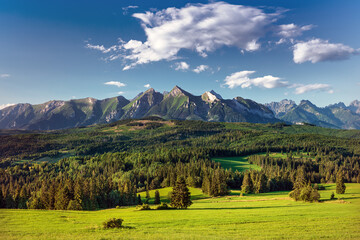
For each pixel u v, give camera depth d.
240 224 48.75
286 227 45.56
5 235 36.78
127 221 53.16
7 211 62.19
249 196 119.69
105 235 36.81
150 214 64.62
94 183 123.56
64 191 96.12
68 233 38.69
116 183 161.00
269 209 71.38
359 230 42.34
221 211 69.19
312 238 37.34
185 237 35.66
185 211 70.69
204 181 133.38
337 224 47.28
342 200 85.81
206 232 41.41
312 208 70.38
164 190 149.62
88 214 63.94
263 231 42.34
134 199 122.38
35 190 164.00
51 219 52.69
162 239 34.16
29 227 43.69
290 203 86.56
